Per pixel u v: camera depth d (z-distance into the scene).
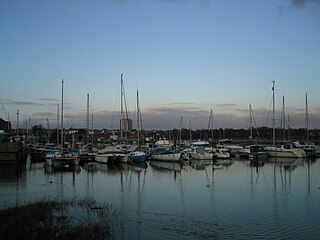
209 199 31.48
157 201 30.55
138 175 50.25
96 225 21.22
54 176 48.94
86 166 63.31
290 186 39.16
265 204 29.28
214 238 20.08
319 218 24.55
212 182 42.66
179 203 29.70
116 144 82.19
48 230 19.81
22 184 41.06
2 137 70.06
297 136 123.00
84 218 23.45
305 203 29.69
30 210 23.84
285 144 89.56
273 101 85.38
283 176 48.31
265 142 118.12
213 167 62.28
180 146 94.00
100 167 61.91
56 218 23.06
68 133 122.19
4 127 116.81
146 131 131.88
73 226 20.97
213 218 24.55
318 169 57.34
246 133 146.62
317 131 128.38
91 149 81.12
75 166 61.78
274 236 20.56
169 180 44.66
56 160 61.22
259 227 22.34
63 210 25.67
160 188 38.00
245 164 67.75
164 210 26.97
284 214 25.73
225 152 81.19
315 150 83.12
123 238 19.91
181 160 71.25
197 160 75.62
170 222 23.36
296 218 24.58
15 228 19.67
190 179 45.56
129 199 31.48
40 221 22.02
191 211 26.66
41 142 136.88
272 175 49.56
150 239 19.77
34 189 37.34
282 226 22.56
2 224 19.66
